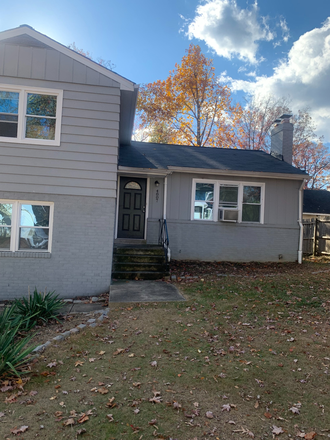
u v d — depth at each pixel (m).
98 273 7.89
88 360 4.20
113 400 3.30
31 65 7.58
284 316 5.75
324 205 20.75
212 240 11.37
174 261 11.00
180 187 11.25
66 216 7.77
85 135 7.80
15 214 7.64
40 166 7.65
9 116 7.58
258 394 3.42
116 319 5.69
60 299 7.00
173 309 6.16
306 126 31.12
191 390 3.49
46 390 3.50
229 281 8.45
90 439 2.74
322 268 10.69
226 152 13.88
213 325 5.36
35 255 7.67
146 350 4.47
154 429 2.86
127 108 9.21
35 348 4.32
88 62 7.76
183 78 26.84
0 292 7.58
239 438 2.75
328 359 4.14
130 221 11.18
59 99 7.69
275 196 11.73
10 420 2.97
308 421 2.98
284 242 11.76
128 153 12.18
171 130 27.95
